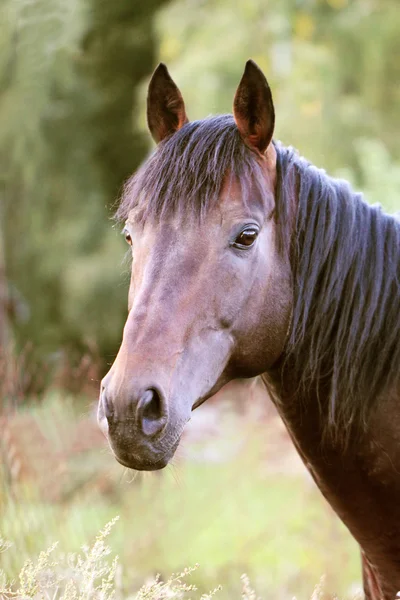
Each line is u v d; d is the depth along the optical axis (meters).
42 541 6.88
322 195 4.36
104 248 16.25
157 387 3.59
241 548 9.73
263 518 10.38
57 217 16.48
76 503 8.56
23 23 13.22
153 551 8.97
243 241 3.94
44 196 16.25
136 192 4.06
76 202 16.45
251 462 11.16
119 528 8.86
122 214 4.23
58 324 16.23
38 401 8.87
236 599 8.48
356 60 20.62
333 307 4.33
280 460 11.26
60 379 9.44
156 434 3.58
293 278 4.30
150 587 3.99
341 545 9.44
